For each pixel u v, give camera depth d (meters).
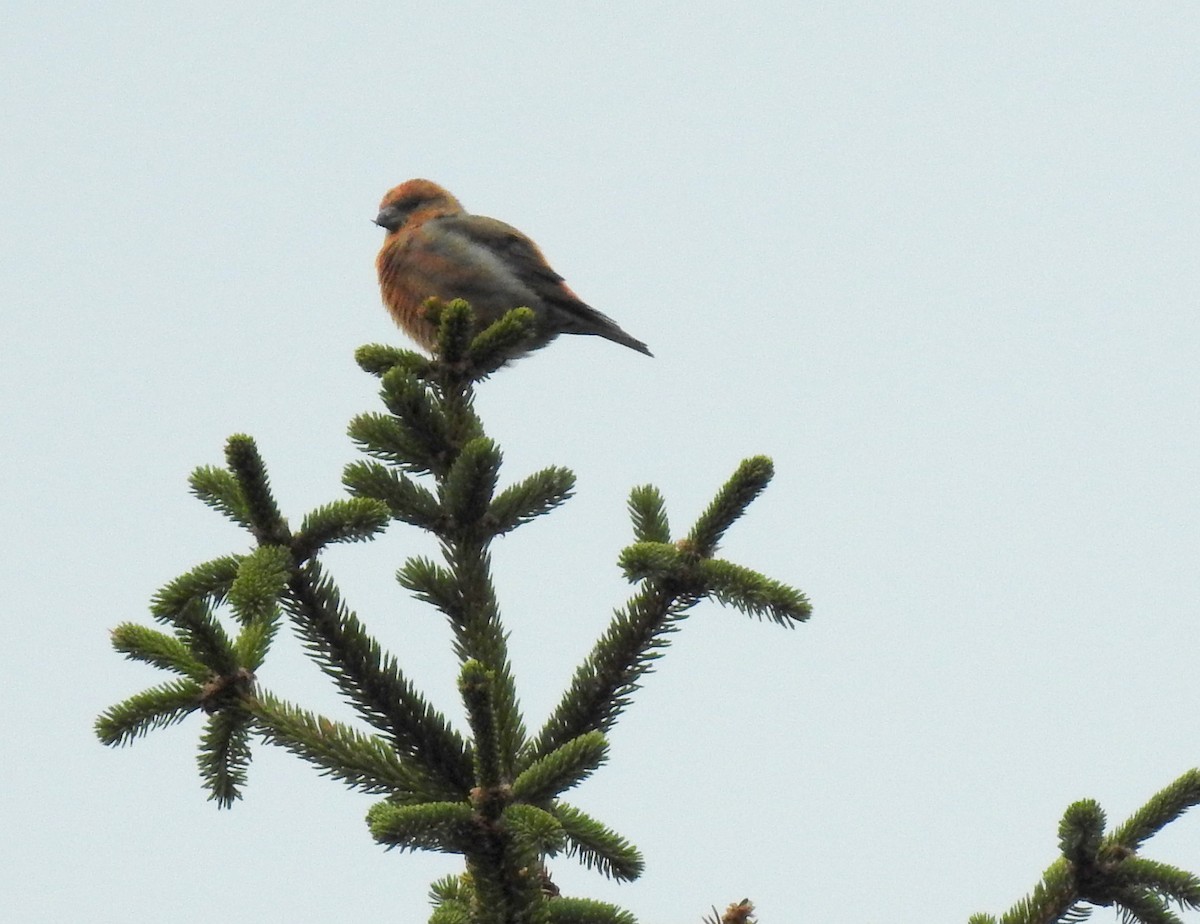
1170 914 6.98
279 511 7.72
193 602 7.37
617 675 8.12
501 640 8.36
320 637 7.83
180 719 7.36
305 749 7.36
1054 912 7.07
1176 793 7.21
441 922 6.31
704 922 6.77
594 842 6.77
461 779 7.67
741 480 8.01
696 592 8.02
